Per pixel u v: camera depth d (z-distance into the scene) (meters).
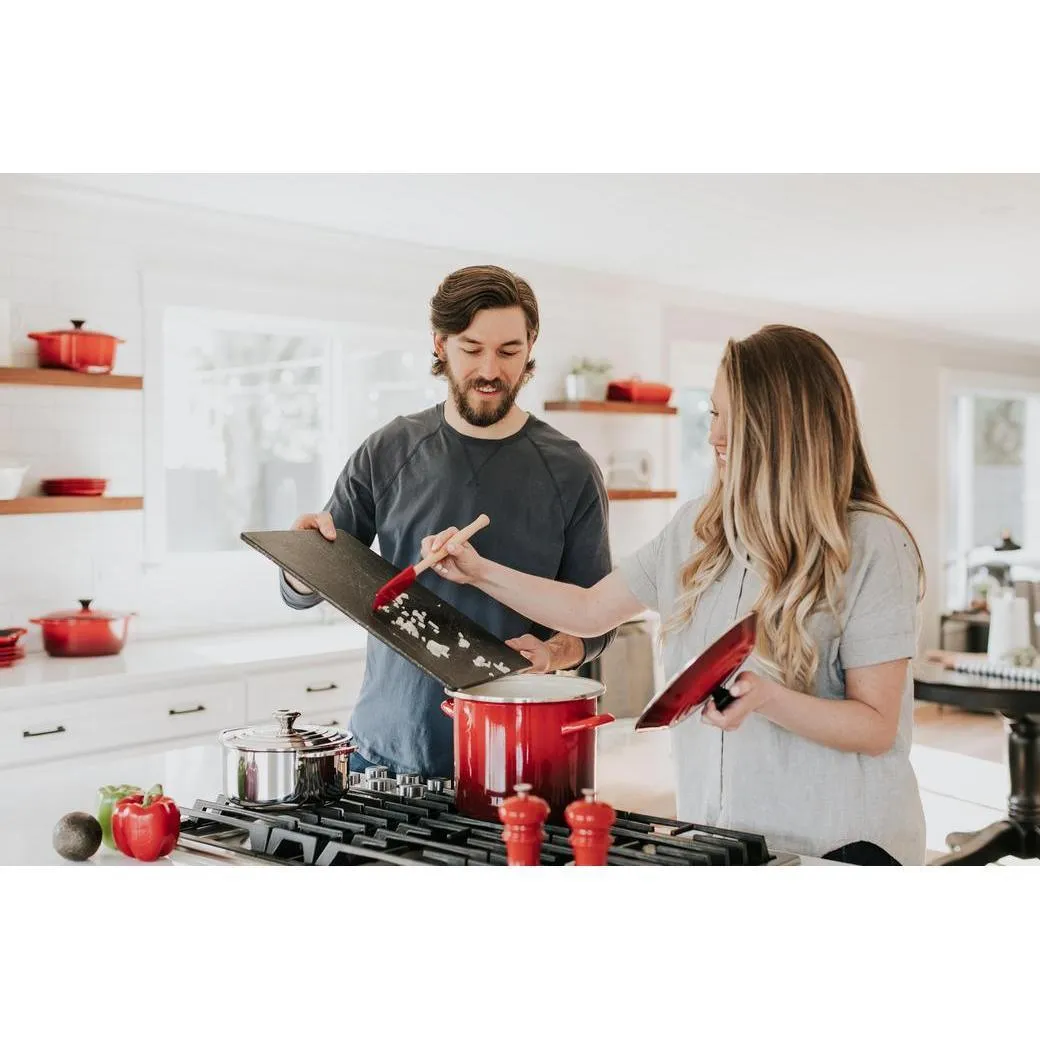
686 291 6.03
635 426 5.93
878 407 7.72
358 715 2.19
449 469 2.23
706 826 1.54
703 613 1.75
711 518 1.74
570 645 2.11
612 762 3.10
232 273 4.37
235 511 4.58
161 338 4.19
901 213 4.29
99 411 4.04
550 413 5.52
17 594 3.90
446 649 1.71
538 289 5.44
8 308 3.70
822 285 5.91
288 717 1.71
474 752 1.57
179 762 2.03
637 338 5.92
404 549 2.25
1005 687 3.90
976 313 6.88
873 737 1.57
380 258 4.84
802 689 1.62
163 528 4.25
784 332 1.65
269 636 4.44
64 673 3.53
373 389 4.93
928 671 4.23
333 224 4.42
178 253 4.21
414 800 1.66
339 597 1.74
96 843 1.49
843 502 1.61
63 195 3.83
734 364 1.65
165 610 4.32
